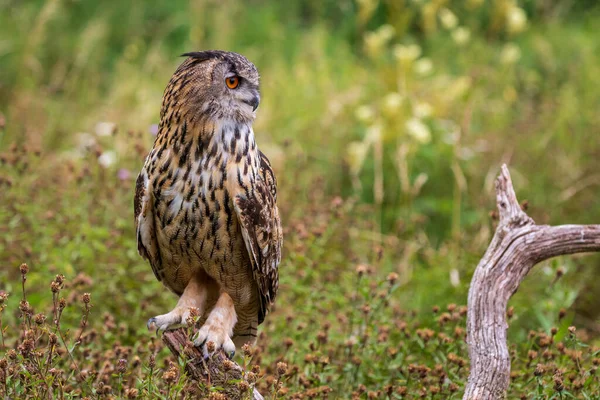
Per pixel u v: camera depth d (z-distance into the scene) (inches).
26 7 840.9
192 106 297.3
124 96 707.4
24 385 271.1
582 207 572.1
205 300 331.9
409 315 411.2
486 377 309.7
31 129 627.5
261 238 313.4
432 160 593.6
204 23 835.4
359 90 678.5
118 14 852.6
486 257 333.4
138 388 282.0
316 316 393.7
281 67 754.2
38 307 377.4
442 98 605.9
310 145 626.5
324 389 312.3
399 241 523.8
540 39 791.1
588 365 349.7
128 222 454.0
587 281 468.8
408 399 325.7
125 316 398.9
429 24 677.3
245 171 304.7
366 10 677.3
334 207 456.8
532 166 599.5
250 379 275.1
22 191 439.5
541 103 711.7
